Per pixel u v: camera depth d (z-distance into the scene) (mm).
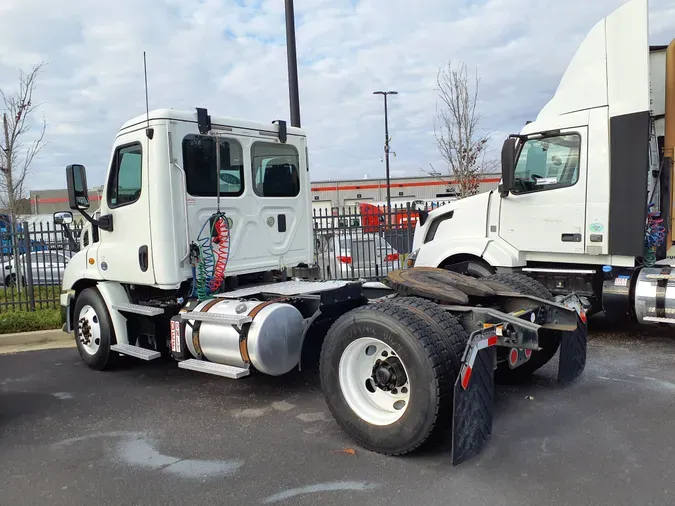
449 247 8109
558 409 4879
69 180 5855
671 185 7145
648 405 4914
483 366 3832
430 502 3406
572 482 3584
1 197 13852
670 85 7062
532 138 7332
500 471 3760
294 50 10375
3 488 3795
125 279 5887
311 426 4699
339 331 4219
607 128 6664
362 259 12133
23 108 13461
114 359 6484
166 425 4848
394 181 40406
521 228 7461
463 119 18672
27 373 6766
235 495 3592
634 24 6414
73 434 4727
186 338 5340
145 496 3623
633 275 6770
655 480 3576
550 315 4656
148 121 5441
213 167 5746
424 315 3959
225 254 5754
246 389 5770
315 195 40656
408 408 3816
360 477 3752
